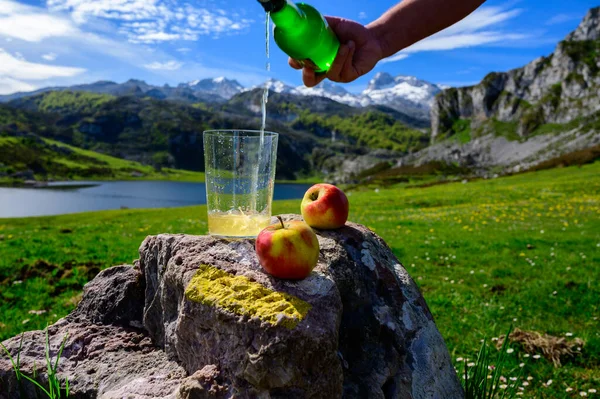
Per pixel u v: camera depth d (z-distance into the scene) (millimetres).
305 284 419
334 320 396
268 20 500
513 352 1020
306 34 494
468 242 2494
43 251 2014
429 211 4852
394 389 457
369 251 538
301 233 410
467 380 558
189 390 369
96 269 1641
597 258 2057
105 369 474
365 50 559
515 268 1896
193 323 416
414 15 576
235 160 470
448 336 1150
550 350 1019
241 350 373
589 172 10484
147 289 550
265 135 476
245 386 368
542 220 3576
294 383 361
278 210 6680
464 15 585
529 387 885
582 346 1057
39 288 1436
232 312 381
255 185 476
